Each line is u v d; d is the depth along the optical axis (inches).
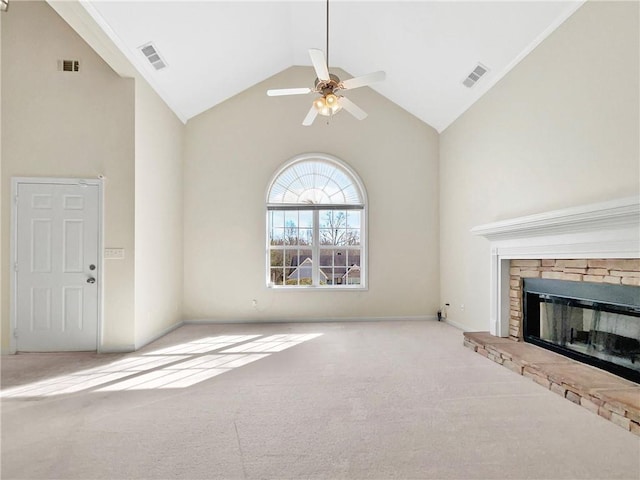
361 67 210.1
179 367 130.1
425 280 222.5
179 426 85.9
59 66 152.0
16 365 132.8
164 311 184.4
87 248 151.4
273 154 218.4
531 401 99.5
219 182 214.8
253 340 170.1
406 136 224.1
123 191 152.2
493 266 158.7
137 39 139.6
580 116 113.3
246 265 214.8
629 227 94.0
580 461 70.8
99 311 150.3
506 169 153.2
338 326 202.5
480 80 165.9
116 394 105.4
